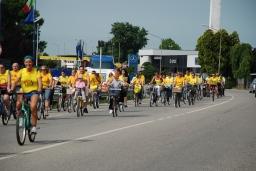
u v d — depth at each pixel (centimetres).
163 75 4059
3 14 8181
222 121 2397
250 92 7425
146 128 2012
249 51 11450
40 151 1357
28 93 1519
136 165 1173
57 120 2367
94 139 1631
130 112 2989
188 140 1647
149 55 15500
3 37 8050
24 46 8494
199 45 12444
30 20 4753
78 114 2608
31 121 1525
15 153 1320
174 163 1211
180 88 3572
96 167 1138
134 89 3700
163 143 1560
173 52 15638
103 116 2644
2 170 1092
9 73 1952
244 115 2811
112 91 2642
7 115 2089
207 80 5369
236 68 11569
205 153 1377
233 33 12281
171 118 2542
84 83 2642
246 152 1413
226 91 8444
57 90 2969
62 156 1279
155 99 3691
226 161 1258
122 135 1755
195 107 3556
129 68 6806
